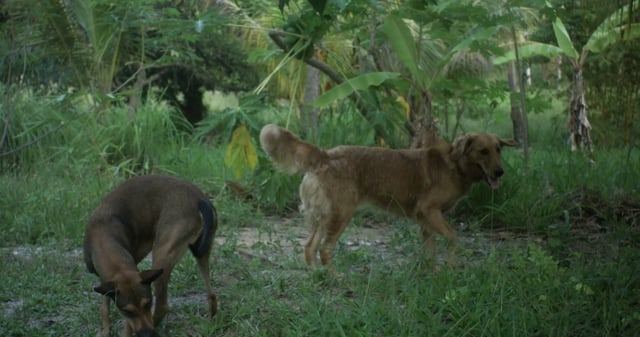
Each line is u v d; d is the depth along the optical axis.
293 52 9.31
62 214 8.09
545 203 8.34
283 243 7.66
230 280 6.21
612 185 9.15
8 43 11.13
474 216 8.56
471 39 8.55
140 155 11.26
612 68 14.48
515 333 4.56
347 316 4.96
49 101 11.62
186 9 16.09
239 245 7.17
